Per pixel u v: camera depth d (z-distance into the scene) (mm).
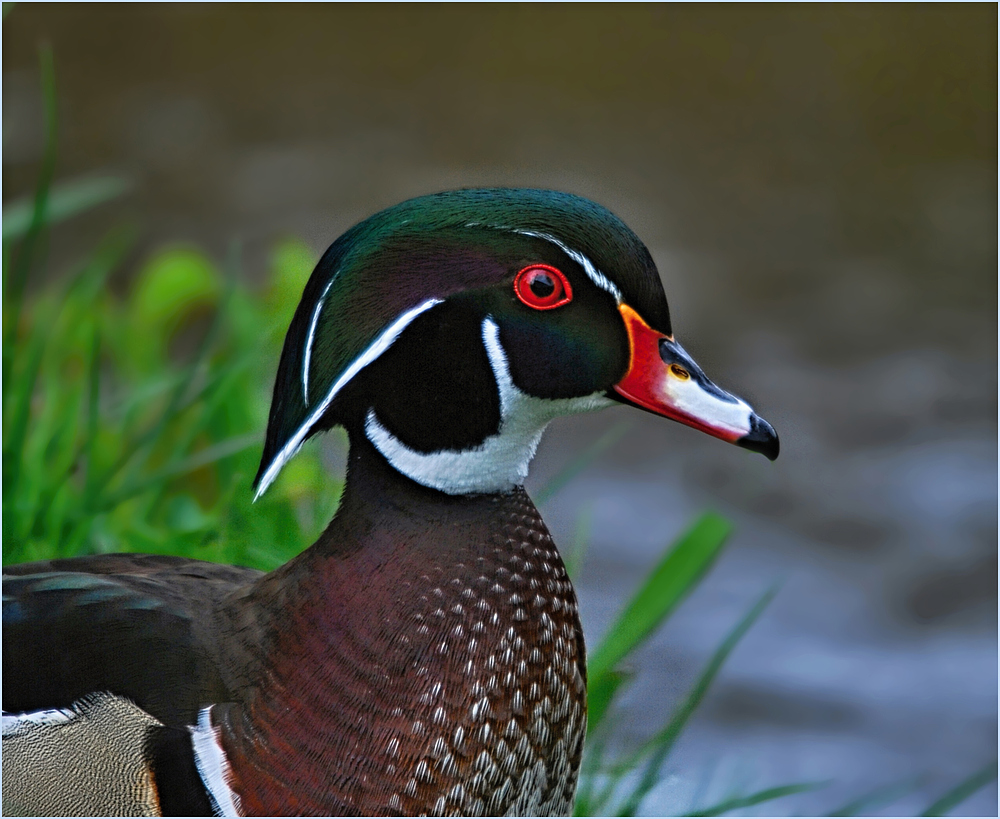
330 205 16312
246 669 4703
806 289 16094
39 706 4805
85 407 8898
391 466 4770
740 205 17688
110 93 19391
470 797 4719
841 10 22344
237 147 17984
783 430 13492
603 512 11969
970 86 20750
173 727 4648
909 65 21281
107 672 4766
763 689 9969
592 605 9680
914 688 9938
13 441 7168
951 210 17844
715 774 7488
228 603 4945
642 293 4727
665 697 8820
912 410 13867
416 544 4738
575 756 5062
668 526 11773
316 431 4793
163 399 9039
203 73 20391
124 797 4625
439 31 22500
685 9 22469
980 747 9477
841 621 10898
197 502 8406
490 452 4770
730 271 16312
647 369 4746
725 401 4723
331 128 18688
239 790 4602
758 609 6559
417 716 4637
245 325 8711
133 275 14984
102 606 4926
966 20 21469
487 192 4727
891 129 19844
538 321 4652
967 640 10586
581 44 22203
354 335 4605
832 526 12141
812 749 9359
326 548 4809
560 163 18172
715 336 14992
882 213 17922
